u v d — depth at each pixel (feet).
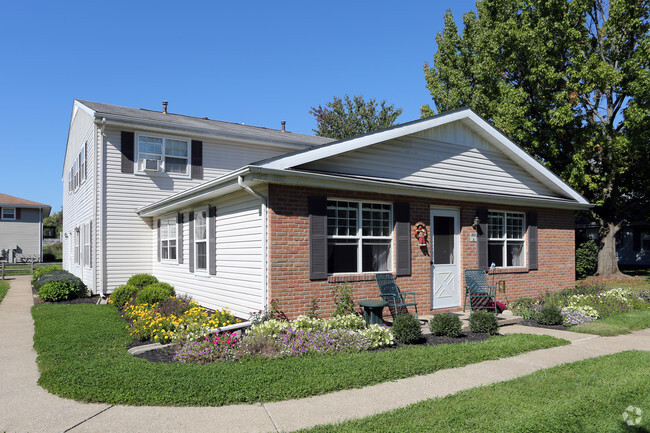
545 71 56.65
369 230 31.27
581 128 57.41
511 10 62.23
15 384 18.19
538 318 30.83
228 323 27.40
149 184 48.52
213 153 52.29
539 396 15.83
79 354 21.84
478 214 36.96
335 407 15.19
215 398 15.66
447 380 18.12
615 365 19.76
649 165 58.65
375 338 23.29
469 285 34.37
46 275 53.93
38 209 118.42
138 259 48.37
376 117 130.72
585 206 44.50
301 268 27.61
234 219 31.32
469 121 36.96
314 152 27.84
